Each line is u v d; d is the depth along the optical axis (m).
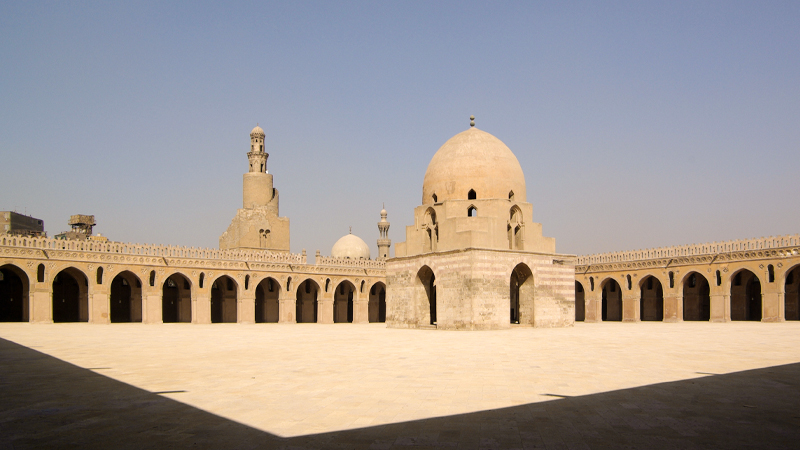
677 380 14.98
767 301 43.59
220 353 22.39
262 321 62.47
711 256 46.94
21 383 14.92
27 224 74.19
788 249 42.16
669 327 40.44
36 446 9.03
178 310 57.41
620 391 13.38
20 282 53.69
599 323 51.09
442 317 40.22
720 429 9.91
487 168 41.91
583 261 58.41
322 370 17.12
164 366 18.27
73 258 46.47
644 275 52.16
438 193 42.97
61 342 27.64
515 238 42.72
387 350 23.41
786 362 18.59
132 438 9.48
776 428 9.98
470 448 8.79
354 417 10.82
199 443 9.16
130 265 49.19
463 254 38.88
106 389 13.95
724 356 20.39
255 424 10.34
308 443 9.11
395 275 45.19
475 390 13.53
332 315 60.69
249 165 66.81
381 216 80.69
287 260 58.88
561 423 10.32
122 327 42.91
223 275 54.34
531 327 41.16
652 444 8.99
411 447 8.87
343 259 62.09
